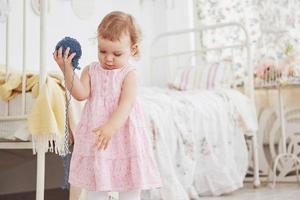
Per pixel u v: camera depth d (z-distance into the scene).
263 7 3.79
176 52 4.10
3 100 2.01
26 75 2.03
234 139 3.10
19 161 2.40
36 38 3.08
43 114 1.83
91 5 3.53
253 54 3.80
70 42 1.50
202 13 4.07
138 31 1.61
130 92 1.56
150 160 1.59
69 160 1.89
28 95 1.99
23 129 1.95
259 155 3.58
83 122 1.58
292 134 3.50
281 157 3.44
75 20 3.39
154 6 4.16
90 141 1.54
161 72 4.11
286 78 3.33
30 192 2.72
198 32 4.11
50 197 2.83
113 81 1.58
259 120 3.63
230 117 3.09
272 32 3.71
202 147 2.81
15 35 2.95
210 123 2.89
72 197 1.96
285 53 3.53
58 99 1.88
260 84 3.45
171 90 3.54
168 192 2.38
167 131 2.52
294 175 3.45
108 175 1.51
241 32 3.89
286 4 3.69
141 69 4.02
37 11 3.08
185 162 2.60
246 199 2.64
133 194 1.57
